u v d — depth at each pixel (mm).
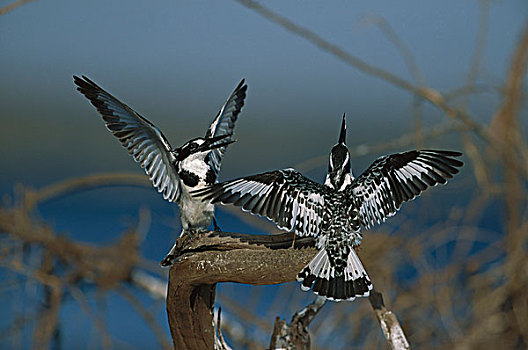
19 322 12023
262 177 6844
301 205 6867
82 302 12008
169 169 8648
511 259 11219
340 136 7547
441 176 6688
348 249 6918
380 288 12047
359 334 11969
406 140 11797
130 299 12633
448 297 11836
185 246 8039
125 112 8547
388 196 6852
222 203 6648
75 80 8453
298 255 7516
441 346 11750
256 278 7711
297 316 9242
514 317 11672
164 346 12375
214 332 8492
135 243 12695
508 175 10898
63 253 12297
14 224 12156
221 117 9961
